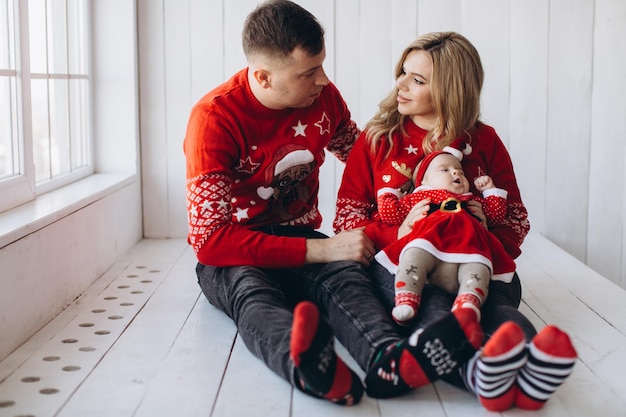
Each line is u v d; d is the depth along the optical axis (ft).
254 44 7.29
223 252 7.22
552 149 11.92
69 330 7.48
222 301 7.40
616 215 12.00
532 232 12.12
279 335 6.06
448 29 11.72
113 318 7.89
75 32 11.02
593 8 11.61
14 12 8.41
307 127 7.91
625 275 12.11
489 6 11.65
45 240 7.69
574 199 12.02
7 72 8.29
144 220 12.18
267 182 7.78
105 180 10.75
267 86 7.39
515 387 5.49
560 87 11.78
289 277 7.40
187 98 11.93
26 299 7.18
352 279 6.77
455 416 5.52
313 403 5.74
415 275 6.48
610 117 11.80
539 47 11.71
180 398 5.83
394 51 11.78
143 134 11.99
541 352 5.15
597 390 6.02
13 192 8.24
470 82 7.53
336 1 11.71
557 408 5.67
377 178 7.79
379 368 5.64
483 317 6.40
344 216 7.85
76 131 11.14
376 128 7.88
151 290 8.99
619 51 11.65
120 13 11.47
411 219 7.12
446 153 7.38
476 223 6.85
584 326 7.61
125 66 11.57
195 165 7.37
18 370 6.40
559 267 10.08
